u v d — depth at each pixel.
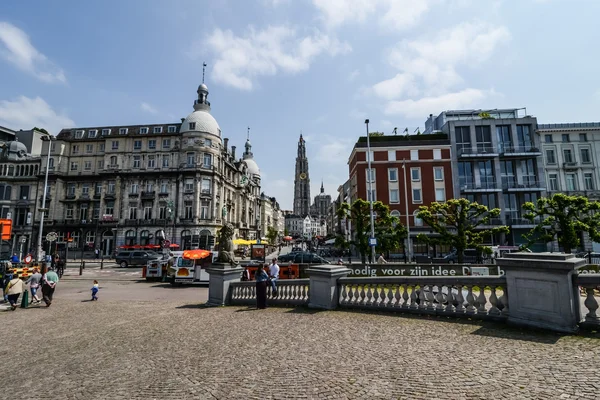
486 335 6.31
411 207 41.88
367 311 9.45
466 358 5.17
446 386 4.22
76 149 59.44
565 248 24.66
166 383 4.92
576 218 24.94
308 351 6.04
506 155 40.25
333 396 4.12
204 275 22.50
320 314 9.46
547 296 6.31
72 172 58.34
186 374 5.26
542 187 39.66
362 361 5.34
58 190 57.09
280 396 4.22
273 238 99.75
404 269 18.84
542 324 6.28
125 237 54.16
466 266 17.95
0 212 56.66
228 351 6.38
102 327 9.64
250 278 21.66
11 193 57.75
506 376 4.41
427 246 40.22
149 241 53.31
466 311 7.75
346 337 6.84
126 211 55.19
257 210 98.19
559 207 25.05
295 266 22.09
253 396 4.27
